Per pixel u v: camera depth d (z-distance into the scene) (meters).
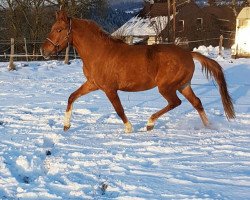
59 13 7.84
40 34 35.06
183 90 8.26
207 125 8.24
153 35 44.47
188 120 8.91
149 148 6.79
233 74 16.94
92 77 7.85
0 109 10.41
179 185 5.18
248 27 24.14
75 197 4.84
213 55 25.08
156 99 11.70
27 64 21.81
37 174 5.73
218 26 47.06
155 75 7.75
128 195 4.86
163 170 5.74
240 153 6.46
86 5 35.38
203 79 15.62
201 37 43.44
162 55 7.68
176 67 7.71
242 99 11.47
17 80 16.33
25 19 36.31
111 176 5.51
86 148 6.89
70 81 15.93
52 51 7.93
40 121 8.97
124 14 60.25
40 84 15.19
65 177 5.46
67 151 6.70
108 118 9.13
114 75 7.70
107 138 7.51
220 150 6.68
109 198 4.77
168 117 9.20
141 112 9.80
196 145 6.97
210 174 5.55
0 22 36.38
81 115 9.56
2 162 6.03
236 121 8.74
